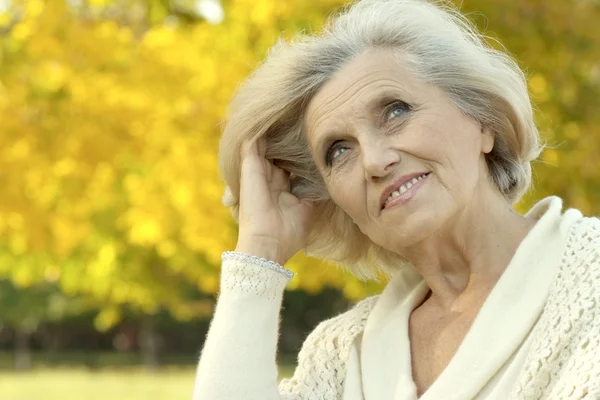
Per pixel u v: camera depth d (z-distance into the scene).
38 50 6.52
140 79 6.55
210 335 2.31
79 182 7.32
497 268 2.19
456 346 2.18
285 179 2.57
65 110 6.77
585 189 6.07
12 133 6.79
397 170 2.13
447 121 2.13
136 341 44.50
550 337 1.95
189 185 6.65
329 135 2.25
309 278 6.65
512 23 5.93
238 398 2.20
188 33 6.75
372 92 2.17
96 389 24.70
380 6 2.29
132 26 7.07
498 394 1.98
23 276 11.74
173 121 6.55
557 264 2.05
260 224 2.45
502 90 2.17
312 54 2.30
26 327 38.31
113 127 6.79
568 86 6.00
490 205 2.21
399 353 2.26
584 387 1.84
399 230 2.15
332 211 2.58
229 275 2.36
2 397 22.33
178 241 9.63
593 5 6.20
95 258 11.67
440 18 2.24
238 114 2.49
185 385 26.16
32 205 7.41
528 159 2.28
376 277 2.65
